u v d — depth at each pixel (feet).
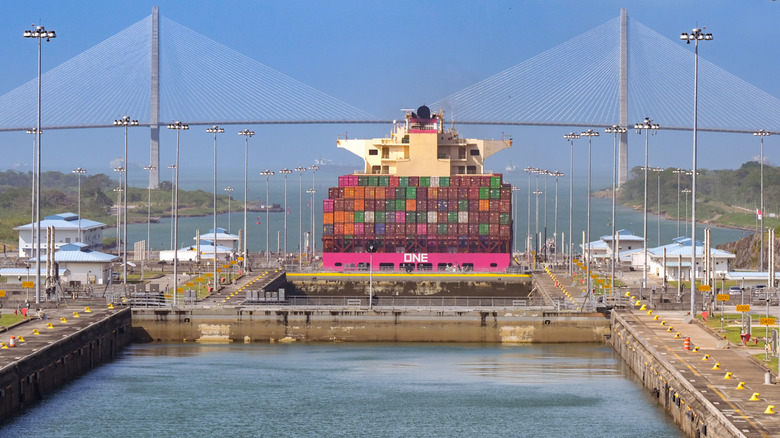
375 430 511.81
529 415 532.32
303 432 509.35
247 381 611.06
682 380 488.02
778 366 514.68
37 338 601.21
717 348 575.79
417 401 565.12
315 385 602.03
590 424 512.22
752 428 394.52
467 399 568.00
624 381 604.90
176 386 597.11
